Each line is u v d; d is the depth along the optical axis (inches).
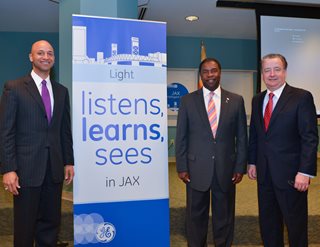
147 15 180.1
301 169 77.7
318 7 184.7
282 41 182.1
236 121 89.4
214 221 88.3
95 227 77.8
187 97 91.0
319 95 188.5
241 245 107.4
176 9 172.1
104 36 77.1
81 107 76.1
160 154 82.1
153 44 81.0
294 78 186.4
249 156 89.4
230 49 223.8
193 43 220.7
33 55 76.0
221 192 87.1
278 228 85.2
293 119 79.6
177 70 221.0
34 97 75.3
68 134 82.7
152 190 81.5
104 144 77.9
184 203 115.1
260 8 176.6
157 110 81.6
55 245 80.4
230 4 169.2
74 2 127.1
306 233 81.8
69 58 132.1
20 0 156.9
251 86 225.5
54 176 77.5
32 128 75.0
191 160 88.0
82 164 76.6
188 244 88.6
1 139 72.6
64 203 118.0
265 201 84.4
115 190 78.8
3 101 74.0
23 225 75.0
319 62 187.6
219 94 89.5
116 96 78.3
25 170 74.4
